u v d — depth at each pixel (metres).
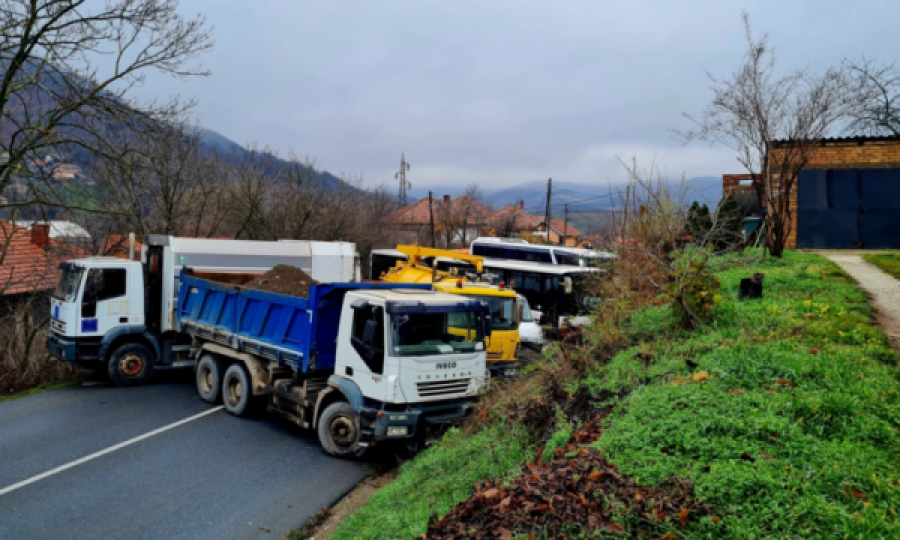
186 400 13.09
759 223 18.08
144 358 14.52
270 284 11.81
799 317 8.66
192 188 24.42
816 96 14.25
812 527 3.88
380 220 42.72
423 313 9.09
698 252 9.90
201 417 11.70
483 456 6.80
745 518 4.05
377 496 7.09
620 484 4.65
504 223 61.50
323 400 9.90
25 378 14.82
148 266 14.72
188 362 14.93
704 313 9.07
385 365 8.77
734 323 8.82
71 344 13.70
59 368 15.77
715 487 4.39
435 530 4.93
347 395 9.18
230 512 7.48
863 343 7.14
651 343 8.98
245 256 15.04
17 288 18.34
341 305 10.23
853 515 3.90
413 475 7.31
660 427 5.39
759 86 14.51
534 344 16.17
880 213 18.50
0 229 22.22
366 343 9.03
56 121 14.02
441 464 7.23
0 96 13.75
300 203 31.20
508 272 21.00
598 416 6.53
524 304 17.41
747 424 5.16
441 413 9.23
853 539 3.70
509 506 4.71
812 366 6.30
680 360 7.43
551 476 4.93
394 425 8.75
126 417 11.70
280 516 7.39
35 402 12.94
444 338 9.27
